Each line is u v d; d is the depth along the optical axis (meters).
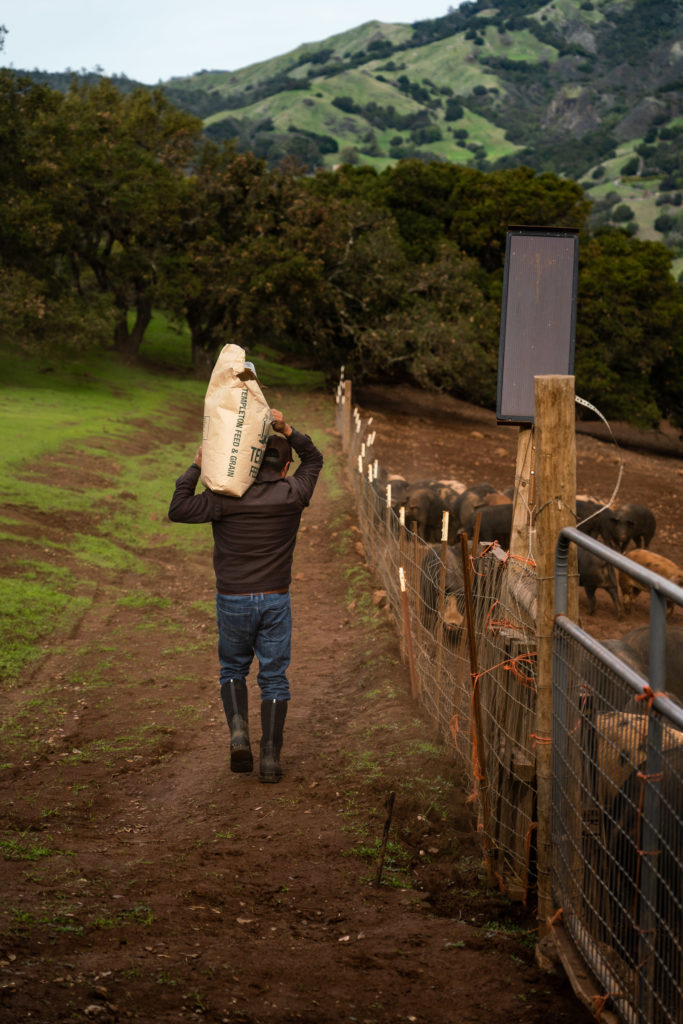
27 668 8.83
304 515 16.70
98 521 15.63
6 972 3.09
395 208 48.75
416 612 7.70
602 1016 3.08
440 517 13.83
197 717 7.47
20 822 5.29
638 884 2.87
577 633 3.39
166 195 36.28
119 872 4.40
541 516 3.62
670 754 2.76
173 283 36.25
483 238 46.66
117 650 9.55
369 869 4.56
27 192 33.41
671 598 2.55
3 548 12.92
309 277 34.91
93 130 36.50
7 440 20.70
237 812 5.38
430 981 3.44
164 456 22.91
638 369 43.81
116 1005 2.93
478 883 4.48
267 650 5.86
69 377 34.25
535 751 4.01
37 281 31.16
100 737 7.03
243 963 3.44
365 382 44.03
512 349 6.29
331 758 6.28
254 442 5.58
